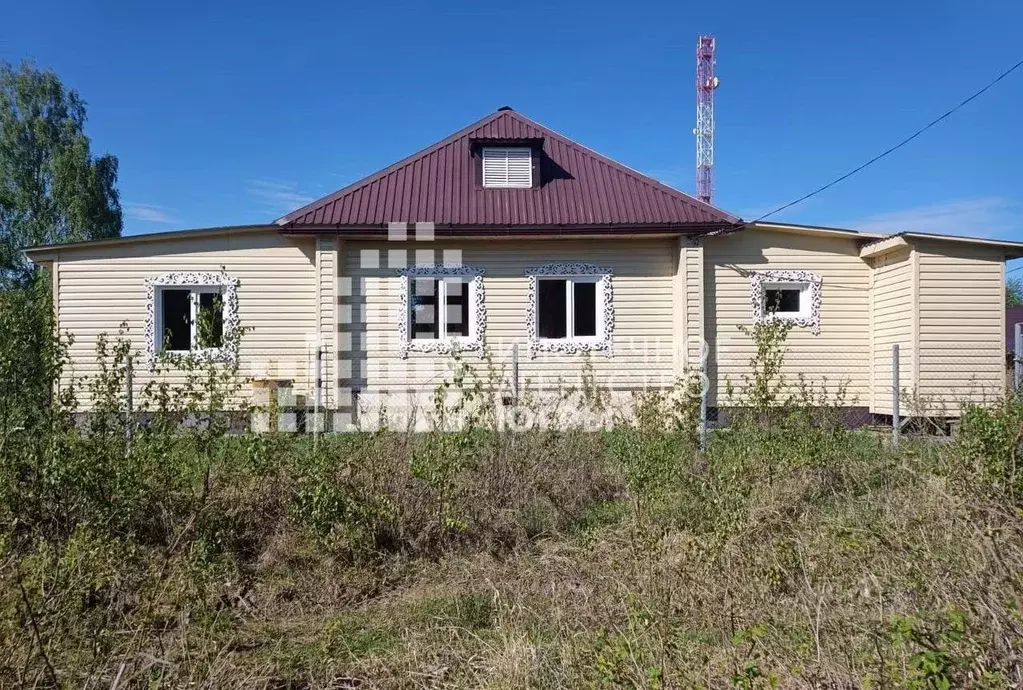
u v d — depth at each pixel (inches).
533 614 164.6
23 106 1336.1
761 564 165.9
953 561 153.2
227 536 213.3
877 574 157.3
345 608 191.0
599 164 528.4
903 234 431.2
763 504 220.4
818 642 124.0
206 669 142.1
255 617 182.1
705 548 177.0
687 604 154.5
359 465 229.3
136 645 148.4
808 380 476.7
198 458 223.5
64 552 178.9
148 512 212.7
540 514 240.5
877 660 118.6
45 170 1318.9
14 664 131.7
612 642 134.0
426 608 180.9
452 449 235.8
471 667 142.9
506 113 564.7
